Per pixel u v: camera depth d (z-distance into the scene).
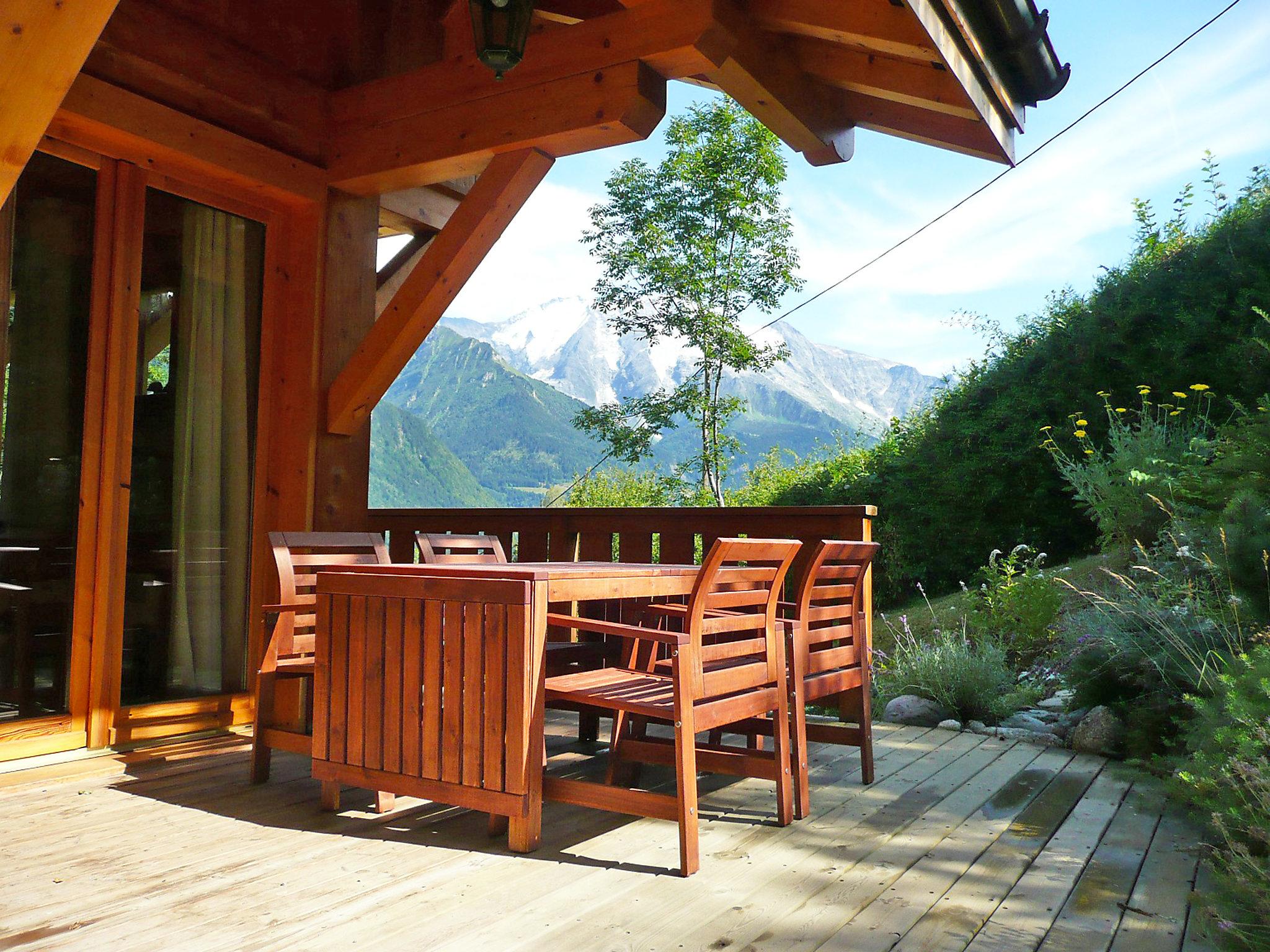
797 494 12.08
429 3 5.39
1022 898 2.40
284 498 4.72
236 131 4.39
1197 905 2.21
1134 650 4.27
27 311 3.73
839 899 2.37
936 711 5.03
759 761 3.09
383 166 4.64
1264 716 2.66
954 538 9.82
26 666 3.72
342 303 4.88
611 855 2.70
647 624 4.53
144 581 4.17
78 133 3.87
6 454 3.65
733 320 15.48
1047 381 9.57
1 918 2.18
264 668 3.47
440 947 2.05
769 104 4.32
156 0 4.07
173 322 4.30
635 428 16.00
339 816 3.05
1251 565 3.72
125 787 3.40
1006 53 3.99
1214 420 7.98
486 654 2.75
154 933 2.11
